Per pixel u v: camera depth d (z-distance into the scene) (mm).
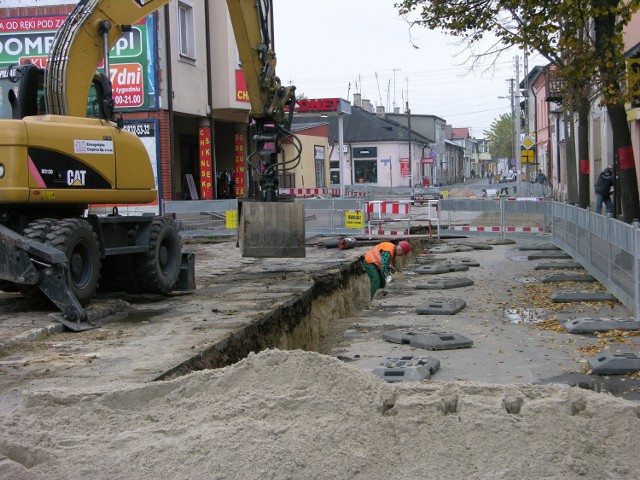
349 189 43625
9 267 9109
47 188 9773
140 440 4770
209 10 26625
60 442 4762
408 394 5227
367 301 16297
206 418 4953
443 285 13117
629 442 4578
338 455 4477
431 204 21391
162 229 11969
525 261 16406
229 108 26953
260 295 11914
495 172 125062
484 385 5312
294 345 10906
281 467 4344
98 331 9117
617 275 10672
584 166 22594
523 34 13617
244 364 5453
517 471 4355
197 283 13773
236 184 30312
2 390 6531
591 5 12477
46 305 9961
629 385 6930
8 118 10523
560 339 8852
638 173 21156
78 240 9898
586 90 19000
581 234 14148
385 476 4398
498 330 9523
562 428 4641
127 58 23703
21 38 24375
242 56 13000
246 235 12852
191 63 25531
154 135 23844
